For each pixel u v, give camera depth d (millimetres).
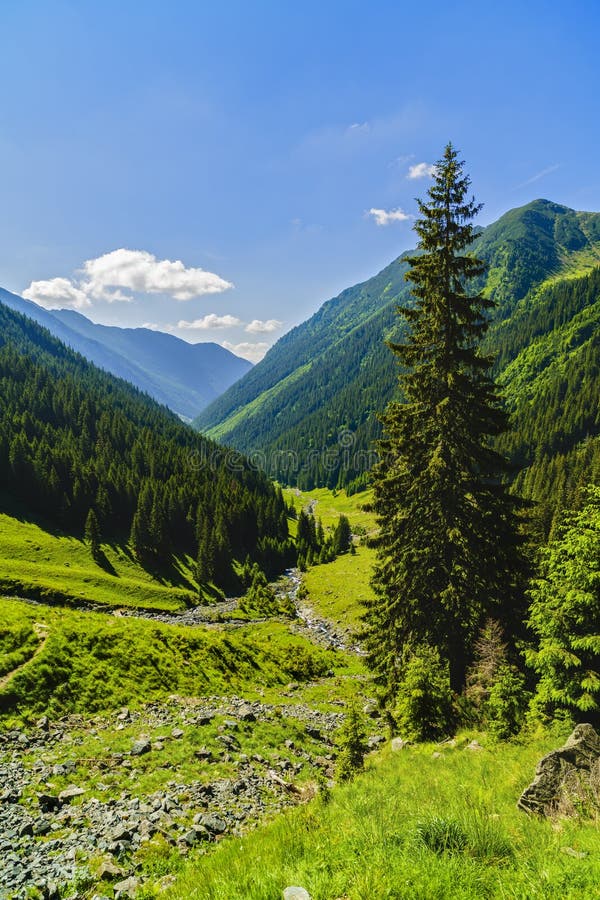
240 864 6703
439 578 18156
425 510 18844
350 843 6430
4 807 11727
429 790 10234
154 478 136000
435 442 18438
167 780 14523
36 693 20062
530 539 18750
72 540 100000
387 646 20203
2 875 8812
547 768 8539
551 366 191750
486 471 18734
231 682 30188
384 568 20469
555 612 13547
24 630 24016
